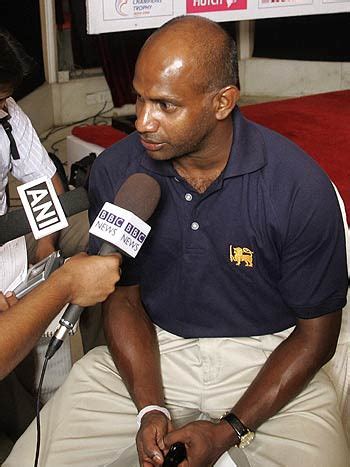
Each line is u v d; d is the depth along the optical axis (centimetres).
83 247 225
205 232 149
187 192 148
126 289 164
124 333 159
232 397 157
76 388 159
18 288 146
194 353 162
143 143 139
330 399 156
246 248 149
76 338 259
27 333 124
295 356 150
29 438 153
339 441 147
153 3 371
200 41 132
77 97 561
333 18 577
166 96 132
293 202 143
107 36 541
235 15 390
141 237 133
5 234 145
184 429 140
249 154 144
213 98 135
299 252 146
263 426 149
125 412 155
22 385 195
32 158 209
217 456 142
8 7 481
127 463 146
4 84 165
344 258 151
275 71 610
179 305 160
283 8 398
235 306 157
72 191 147
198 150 142
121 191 136
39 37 523
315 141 354
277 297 156
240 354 159
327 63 592
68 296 128
